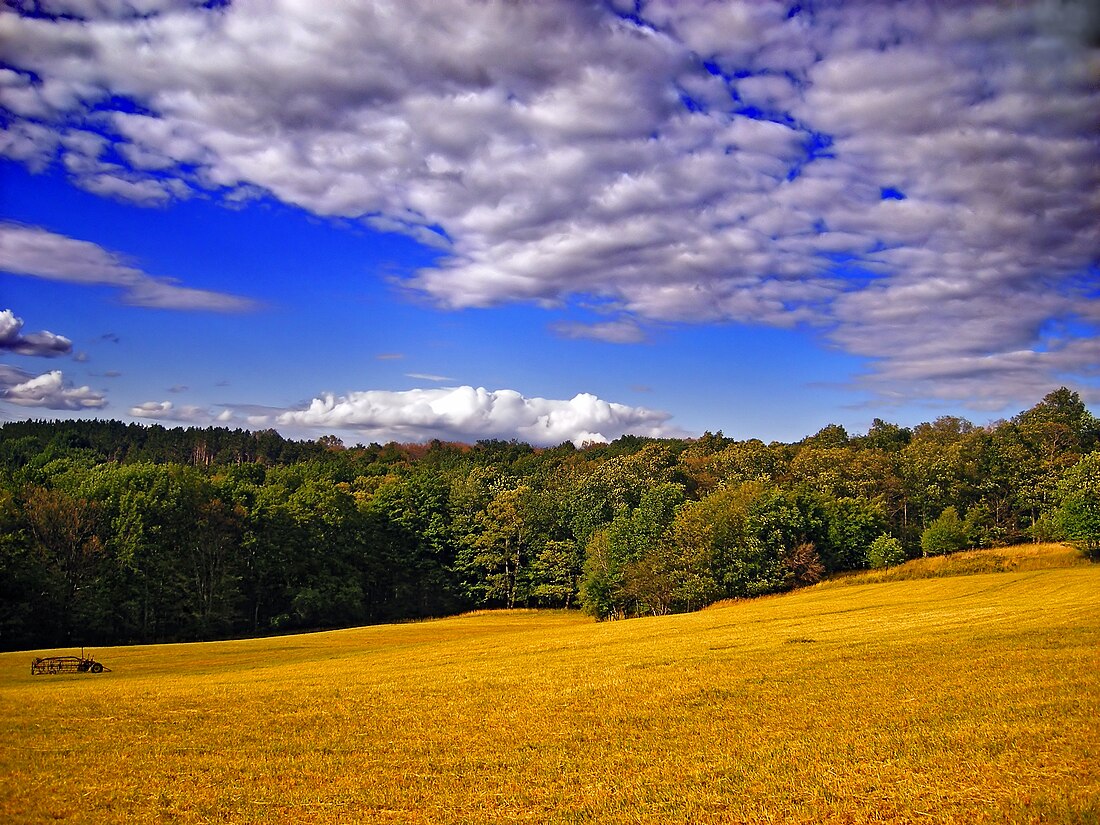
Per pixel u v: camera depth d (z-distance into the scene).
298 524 103.12
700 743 22.72
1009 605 54.78
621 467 140.50
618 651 46.16
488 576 119.81
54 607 75.81
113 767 22.11
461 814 17.78
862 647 38.28
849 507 103.56
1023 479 112.06
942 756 19.38
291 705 31.34
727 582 92.12
